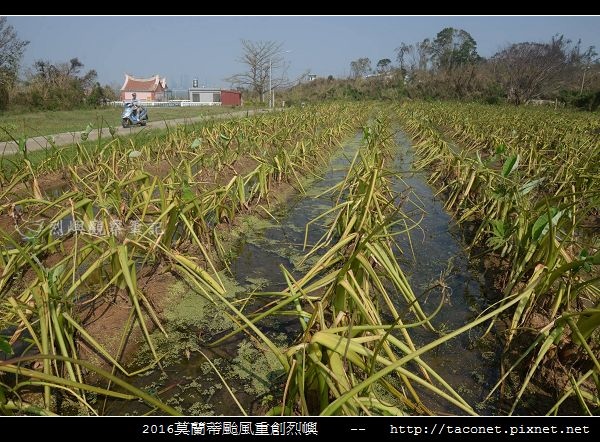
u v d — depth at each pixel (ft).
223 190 15.31
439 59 143.02
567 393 7.30
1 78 78.64
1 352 8.66
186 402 8.19
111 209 13.52
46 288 7.77
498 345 10.06
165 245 12.05
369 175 14.61
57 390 7.91
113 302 10.47
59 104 87.15
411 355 5.47
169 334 10.07
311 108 56.75
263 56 123.65
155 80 193.06
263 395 8.41
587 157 20.45
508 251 13.34
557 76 103.60
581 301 10.42
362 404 5.80
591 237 15.03
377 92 125.18
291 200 21.18
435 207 21.18
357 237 10.31
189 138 28.17
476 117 51.34
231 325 10.57
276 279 13.08
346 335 6.46
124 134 39.52
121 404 8.05
